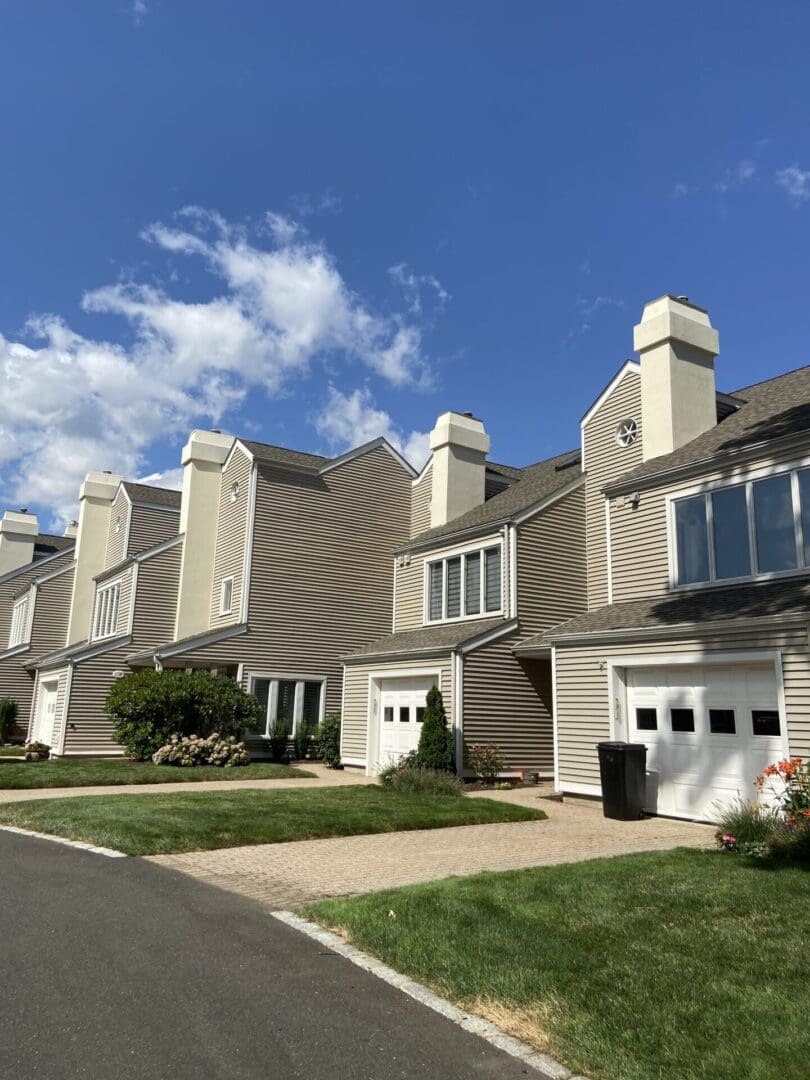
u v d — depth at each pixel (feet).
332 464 83.82
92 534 109.91
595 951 18.19
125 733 67.67
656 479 48.60
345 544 82.99
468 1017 15.14
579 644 47.29
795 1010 14.66
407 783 49.73
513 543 62.49
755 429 46.70
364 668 68.80
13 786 51.29
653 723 42.86
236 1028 14.24
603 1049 13.53
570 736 47.19
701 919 20.35
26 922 20.48
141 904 22.47
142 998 15.48
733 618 37.78
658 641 41.93
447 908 21.36
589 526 61.05
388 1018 14.98
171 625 85.15
